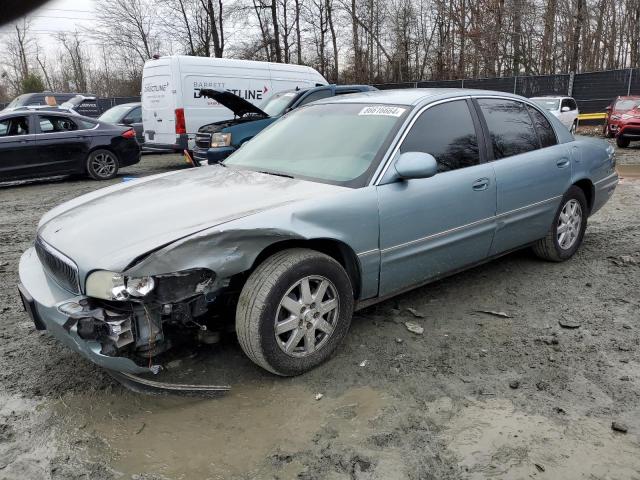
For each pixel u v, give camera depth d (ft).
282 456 7.82
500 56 97.25
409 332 11.63
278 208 9.39
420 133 11.66
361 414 8.76
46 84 155.84
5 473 7.58
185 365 10.33
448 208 11.74
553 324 11.99
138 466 7.70
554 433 8.22
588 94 79.00
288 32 117.19
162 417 8.83
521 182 13.51
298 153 12.21
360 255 10.36
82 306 8.40
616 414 8.68
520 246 14.40
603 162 16.65
